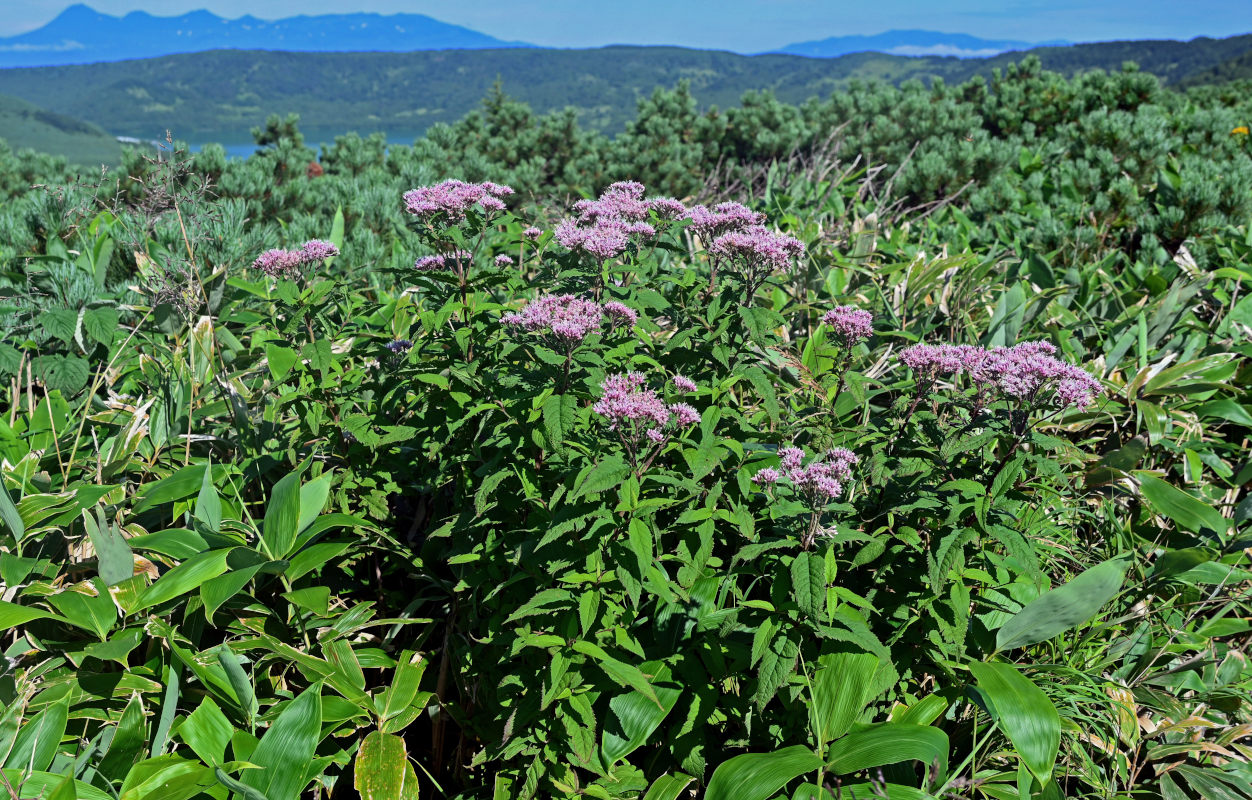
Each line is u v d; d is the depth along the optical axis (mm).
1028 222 6902
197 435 3688
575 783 2455
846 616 2338
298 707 2438
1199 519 3271
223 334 4340
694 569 2369
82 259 5055
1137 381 4211
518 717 2455
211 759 2406
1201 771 2656
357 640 3068
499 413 2674
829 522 2533
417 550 3492
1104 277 5504
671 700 2424
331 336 3617
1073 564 3363
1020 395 2449
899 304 5059
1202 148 8711
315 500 2924
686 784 2408
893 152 10867
